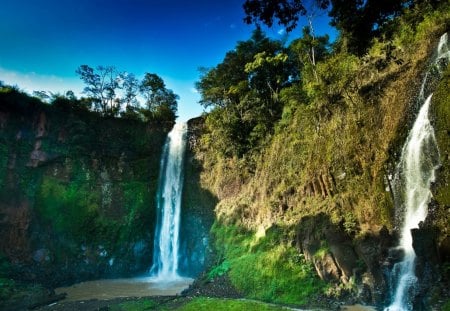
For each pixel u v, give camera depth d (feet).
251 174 107.24
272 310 54.75
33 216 109.19
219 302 59.98
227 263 83.41
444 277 45.32
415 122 61.31
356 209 66.85
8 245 102.83
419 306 46.34
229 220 101.19
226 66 133.90
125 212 122.42
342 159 74.84
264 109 115.14
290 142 94.73
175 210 124.67
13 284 83.71
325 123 84.94
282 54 116.37
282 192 87.04
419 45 74.18
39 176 114.83
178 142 135.13
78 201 116.37
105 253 113.09
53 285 97.09
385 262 54.80
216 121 119.24
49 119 121.49
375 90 76.28
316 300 60.34
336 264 62.59
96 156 125.70
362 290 56.80
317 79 93.86
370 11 40.60
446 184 48.88
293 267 69.05
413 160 58.95
